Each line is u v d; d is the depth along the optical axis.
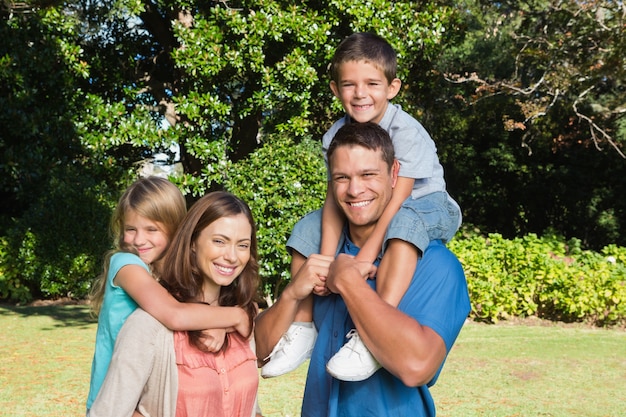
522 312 11.48
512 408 6.13
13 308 11.95
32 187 13.52
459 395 6.55
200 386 2.19
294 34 12.37
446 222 2.42
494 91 20.70
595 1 13.76
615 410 6.13
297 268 2.54
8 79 12.78
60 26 12.80
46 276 12.58
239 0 12.49
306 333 2.43
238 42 12.26
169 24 15.16
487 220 25.05
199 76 12.46
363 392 2.23
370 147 2.23
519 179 24.06
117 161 15.05
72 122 12.99
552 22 15.46
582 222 23.81
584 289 10.89
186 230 2.36
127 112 14.77
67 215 12.62
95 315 3.04
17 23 12.58
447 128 22.95
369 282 2.33
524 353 8.55
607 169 22.62
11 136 13.33
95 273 12.77
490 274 11.18
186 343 2.23
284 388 6.79
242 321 2.36
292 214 10.65
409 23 13.05
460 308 2.23
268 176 10.70
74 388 6.56
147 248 2.88
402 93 14.02
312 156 10.95
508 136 23.14
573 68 14.95
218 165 12.27
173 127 13.34
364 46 2.85
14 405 5.95
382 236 2.31
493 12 19.72
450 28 13.63
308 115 13.64
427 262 2.25
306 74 12.17
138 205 2.87
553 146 22.08
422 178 2.67
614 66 13.99
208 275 2.35
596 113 18.45
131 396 2.08
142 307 2.26
